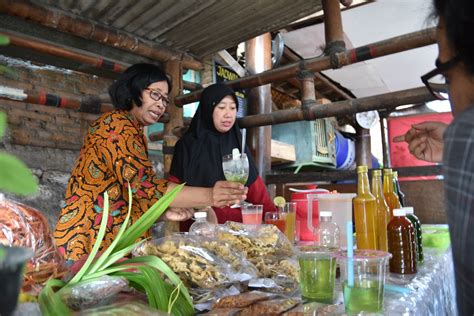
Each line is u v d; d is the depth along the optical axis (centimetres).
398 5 348
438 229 219
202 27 241
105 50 249
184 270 94
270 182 308
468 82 61
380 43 202
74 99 230
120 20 228
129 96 179
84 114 322
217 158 245
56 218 298
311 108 238
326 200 158
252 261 114
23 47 206
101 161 157
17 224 74
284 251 125
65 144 309
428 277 121
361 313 85
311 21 389
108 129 153
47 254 77
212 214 173
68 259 151
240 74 333
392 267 126
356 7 353
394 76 545
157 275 74
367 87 596
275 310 86
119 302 70
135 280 74
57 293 67
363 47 208
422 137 162
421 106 607
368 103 219
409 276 122
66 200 162
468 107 60
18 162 24
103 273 73
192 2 212
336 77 549
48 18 203
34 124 291
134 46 245
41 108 295
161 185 149
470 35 56
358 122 514
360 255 90
